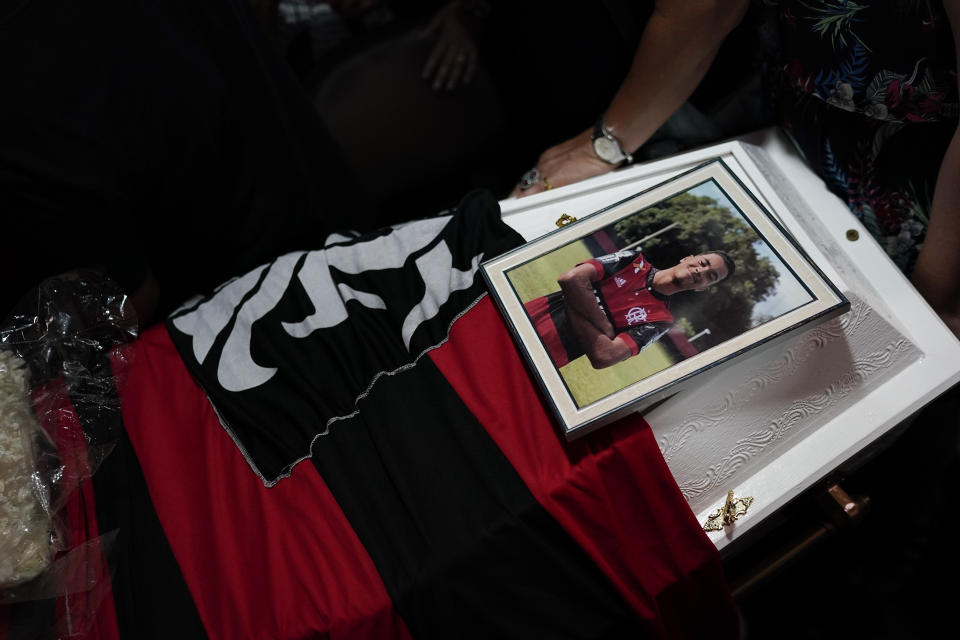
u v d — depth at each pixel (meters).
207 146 0.95
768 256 0.73
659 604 0.75
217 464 0.77
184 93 0.89
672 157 0.88
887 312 0.79
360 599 0.67
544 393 0.70
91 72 0.81
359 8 1.42
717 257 0.74
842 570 1.18
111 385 0.81
